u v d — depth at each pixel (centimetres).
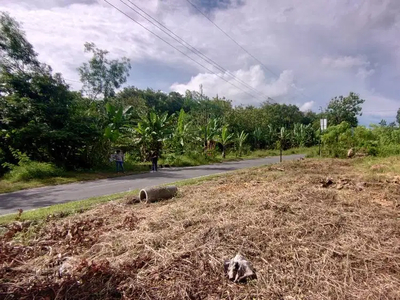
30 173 1099
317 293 236
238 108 3431
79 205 589
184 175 1168
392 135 1745
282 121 4612
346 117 3472
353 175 888
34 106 1240
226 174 1030
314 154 1825
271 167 1179
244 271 262
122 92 3841
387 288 242
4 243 334
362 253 308
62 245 353
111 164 1497
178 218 441
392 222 406
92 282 254
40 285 243
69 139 1288
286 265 283
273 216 421
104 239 367
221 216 432
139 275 267
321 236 356
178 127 1912
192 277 261
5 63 1248
